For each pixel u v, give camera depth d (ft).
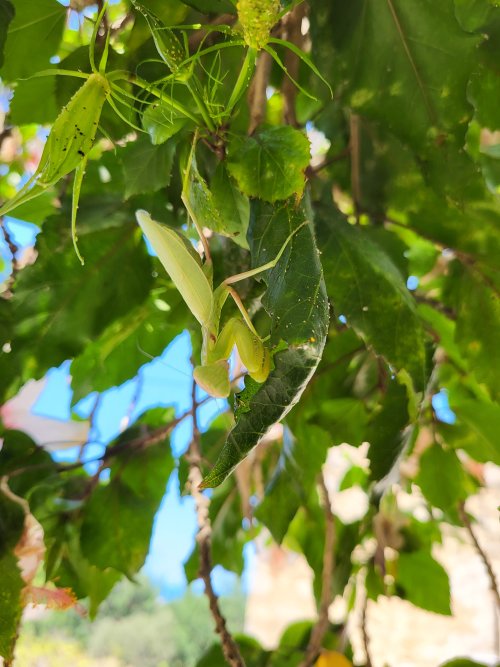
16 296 1.09
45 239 1.11
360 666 1.45
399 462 1.06
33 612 1.18
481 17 1.08
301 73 1.21
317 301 0.71
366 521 1.27
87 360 1.31
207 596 1.01
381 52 0.94
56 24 1.09
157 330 1.34
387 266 1.00
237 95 0.80
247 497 1.34
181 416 1.31
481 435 1.29
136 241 1.15
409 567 1.47
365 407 1.27
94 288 1.13
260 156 0.82
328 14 0.97
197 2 0.89
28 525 1.11
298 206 0.78
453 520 1.43
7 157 1.67
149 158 0.97
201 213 0.85
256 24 0.73
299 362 0.70
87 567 1.28
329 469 2.32
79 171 0.74
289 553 2.58
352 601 1.50
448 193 0.99
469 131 1.31
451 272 1.22
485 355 1.16
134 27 0.95
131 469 1.32
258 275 0.78
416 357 0.96
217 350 0.72
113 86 0.76
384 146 1.19
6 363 1.08
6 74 1.11
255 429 0.69
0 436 1.27
